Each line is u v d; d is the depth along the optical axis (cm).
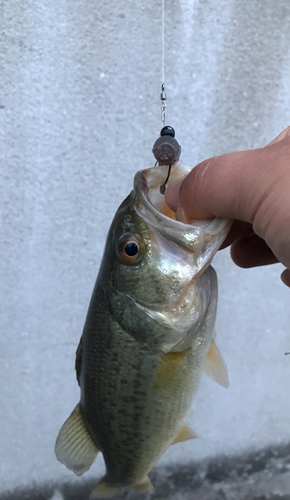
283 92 34
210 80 33
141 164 34
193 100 33
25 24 31
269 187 17
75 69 32
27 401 38
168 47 32
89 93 32
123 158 34
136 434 22
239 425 42
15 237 34
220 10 32
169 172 21
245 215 18
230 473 42
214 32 33
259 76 34
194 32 32
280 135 23
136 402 22
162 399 22
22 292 35
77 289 36
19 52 31
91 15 31
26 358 37
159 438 23
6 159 33
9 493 40
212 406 42
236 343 40
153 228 20
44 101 32
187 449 42
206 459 42
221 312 38
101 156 33
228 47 33
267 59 33
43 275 35
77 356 24
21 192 33
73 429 24
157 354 21
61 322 36
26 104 32
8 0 30
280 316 39
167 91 33
